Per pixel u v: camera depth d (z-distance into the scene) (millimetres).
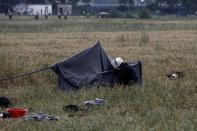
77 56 58031
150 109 46656
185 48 116000
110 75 58438
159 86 57594
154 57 94188
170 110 45875
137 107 47312
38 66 72938
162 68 75750
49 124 40406
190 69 74812
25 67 70562
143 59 90938
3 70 67000
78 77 57344
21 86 61625
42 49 111562
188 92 54375
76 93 54500
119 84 58469
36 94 54781
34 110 47594
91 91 55000
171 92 53906
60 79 57219
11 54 88625
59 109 47375
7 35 175625
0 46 121312
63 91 56188
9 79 62375
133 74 58562
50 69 63188
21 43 133250
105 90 55156
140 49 113125
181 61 87125
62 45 126250
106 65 59094
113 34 181000
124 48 116250
